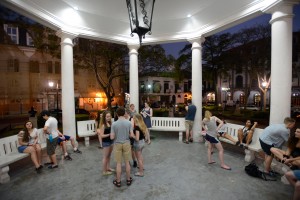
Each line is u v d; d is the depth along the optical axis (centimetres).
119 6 634
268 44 2066
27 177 428
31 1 500
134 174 441
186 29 752
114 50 1413
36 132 486
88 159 546
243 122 1608
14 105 2227
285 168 404
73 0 582
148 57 1474
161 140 775
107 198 340
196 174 440
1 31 2128
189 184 392
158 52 1439
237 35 2362
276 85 460
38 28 1406
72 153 602
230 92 4141
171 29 767
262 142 428
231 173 445
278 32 455
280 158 385
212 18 654
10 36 2236
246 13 536
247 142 520
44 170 466
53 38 1409
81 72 2783
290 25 449
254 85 3728
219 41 2491
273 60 468
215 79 2598
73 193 358
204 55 2575
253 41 2211
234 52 2395
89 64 1474
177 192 360
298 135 369
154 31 786
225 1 577
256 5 507
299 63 2647
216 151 619
